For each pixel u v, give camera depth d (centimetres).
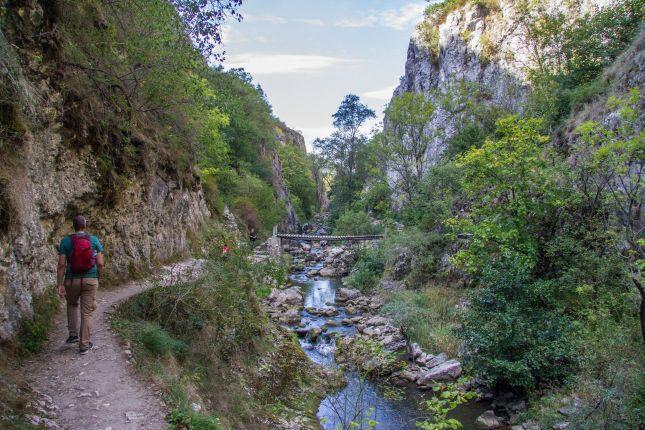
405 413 1052
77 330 609
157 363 624
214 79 1481
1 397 411
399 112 3738
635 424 694
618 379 750
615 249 1133
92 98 975
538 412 930
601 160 1158
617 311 1023
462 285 1903
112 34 1005
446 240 2219
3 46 611
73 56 913
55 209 787
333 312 2050
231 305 985
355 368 1185
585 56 2284
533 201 1420
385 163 4238
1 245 546
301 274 3288
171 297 851
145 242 1220
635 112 1087
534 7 2986
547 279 1307
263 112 5909
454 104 4100
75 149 889
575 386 917
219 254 1152
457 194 2652
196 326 853
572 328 1035
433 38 5709
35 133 728
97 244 612
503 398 1083
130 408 474
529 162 1422
